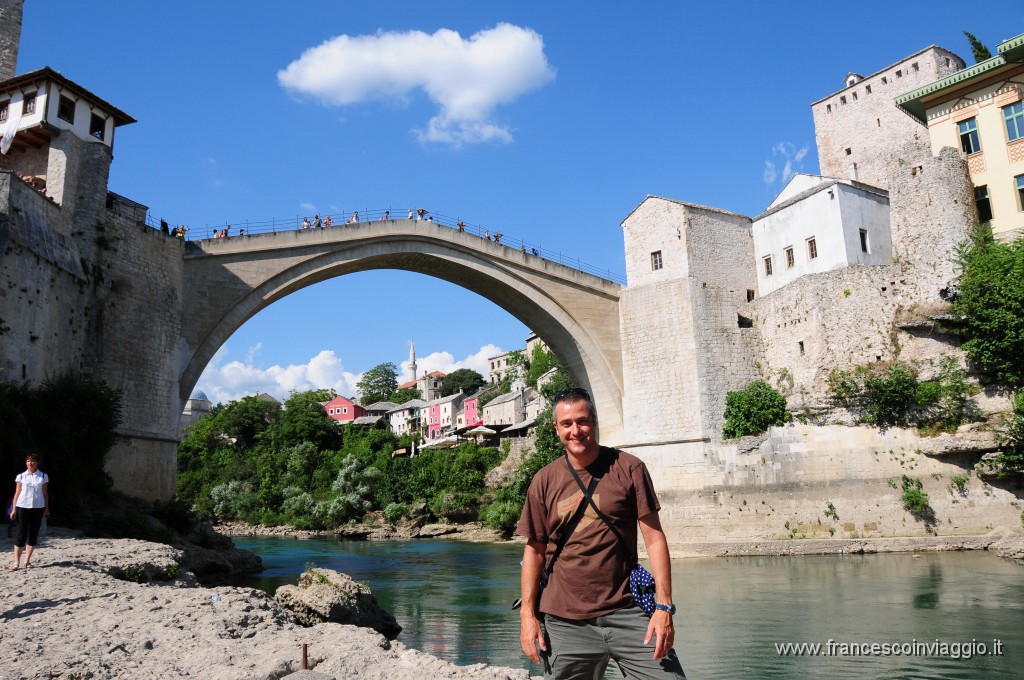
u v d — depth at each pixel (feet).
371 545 154.20
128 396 83.61
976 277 92.07
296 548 143.64
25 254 67.67
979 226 98.17
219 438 304.91
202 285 97.09
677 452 114.73
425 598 69.87
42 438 64.03
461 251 119.65
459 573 94.32
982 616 49.49
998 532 87.56
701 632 49.08
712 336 116.47
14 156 85.97
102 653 23.98
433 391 415.85
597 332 124.88
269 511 233.76
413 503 205.36
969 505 91.20
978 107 101.60
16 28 103.50
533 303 123.34
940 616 50.11
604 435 128.16
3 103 83.61
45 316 70.79
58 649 23.88
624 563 14.19
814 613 53.98
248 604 35.27
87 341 78.84
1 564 39.42
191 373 94.79
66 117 83.61
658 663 13.53
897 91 140.05
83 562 41.27
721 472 110.11
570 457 14.62
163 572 44.70
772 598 61.67
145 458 84.99
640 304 123.54
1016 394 88.99
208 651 25.50
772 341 114.83
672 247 120.78
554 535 14.43
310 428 277.23
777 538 103.24
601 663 14.32
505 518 164.66
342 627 33.96
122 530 66.03
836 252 107.24
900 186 105.60
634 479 14.29
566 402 14.40
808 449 103.19
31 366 68.23
